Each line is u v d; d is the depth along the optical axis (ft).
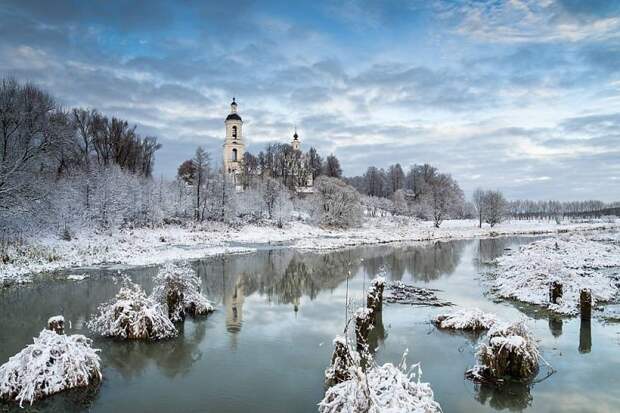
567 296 67.21
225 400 35.04
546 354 44.83
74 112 208.03
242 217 243.81
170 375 40.24
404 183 459.32
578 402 34.53
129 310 50.88
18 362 35.65
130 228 176.55
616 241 165.99
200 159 233.96
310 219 254.47
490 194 305.32
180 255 130.93
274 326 56.13
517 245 174.19
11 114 125.29
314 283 88.53
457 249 157.79
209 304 63.52
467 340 49.88
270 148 370.73
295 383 38.32
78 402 34.65
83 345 39.73
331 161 411.95
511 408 33.55
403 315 61.16
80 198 161.07
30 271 97.09
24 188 123.24
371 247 165.78
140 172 243.19
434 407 27.61
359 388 26.22
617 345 47.50
